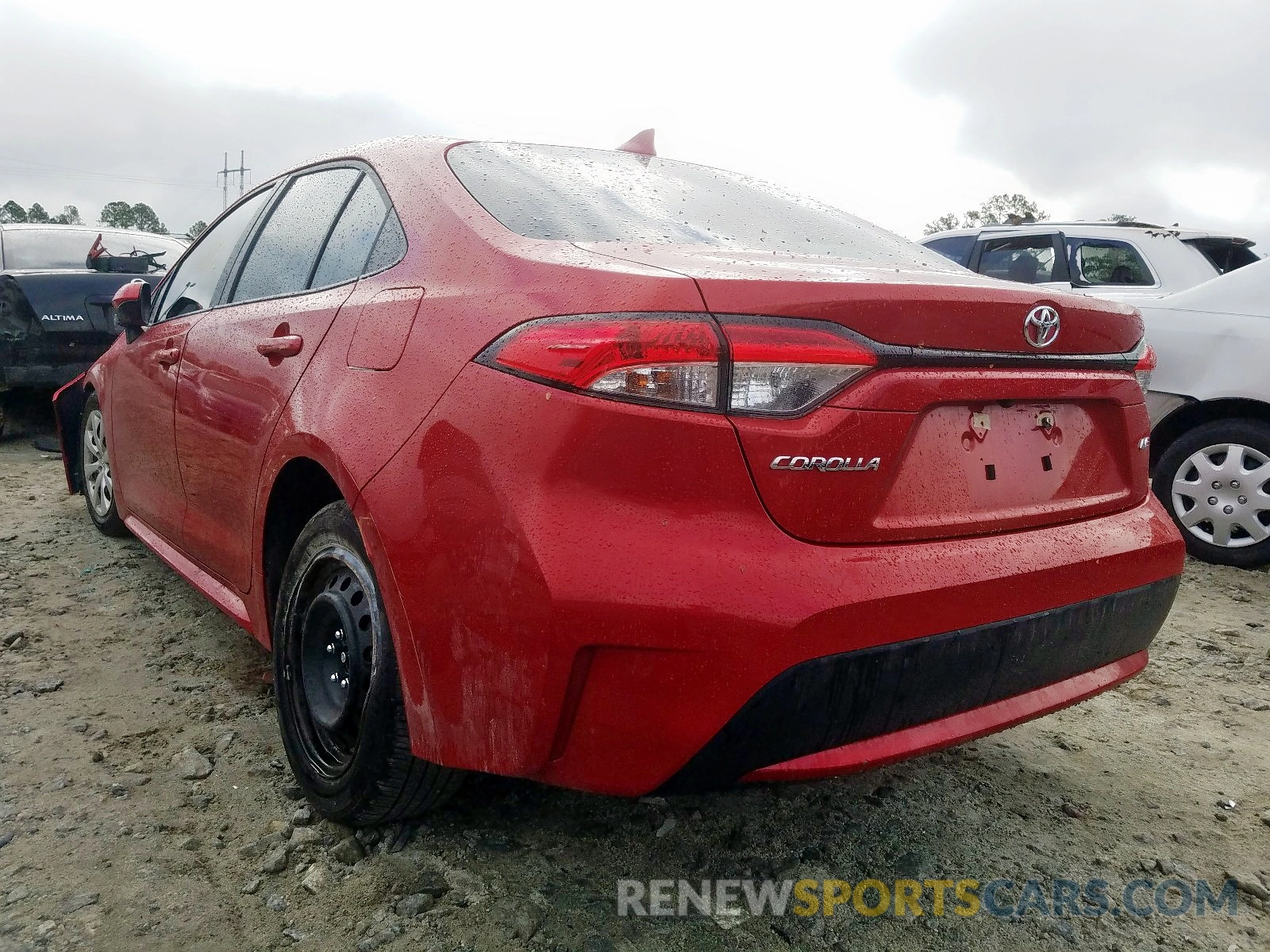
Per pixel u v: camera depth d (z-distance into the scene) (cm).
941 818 236
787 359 159
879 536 169
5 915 186
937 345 174
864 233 261
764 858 215
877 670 164
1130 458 220
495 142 252
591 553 154
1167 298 481
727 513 157
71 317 642
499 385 168
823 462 161
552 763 164
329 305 225
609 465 156
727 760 160
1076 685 205
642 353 155
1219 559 455
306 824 219
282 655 229
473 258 193
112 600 361
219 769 243
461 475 169
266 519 238
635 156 273
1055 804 245
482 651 165
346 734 208
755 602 154
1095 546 199
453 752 175
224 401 264
